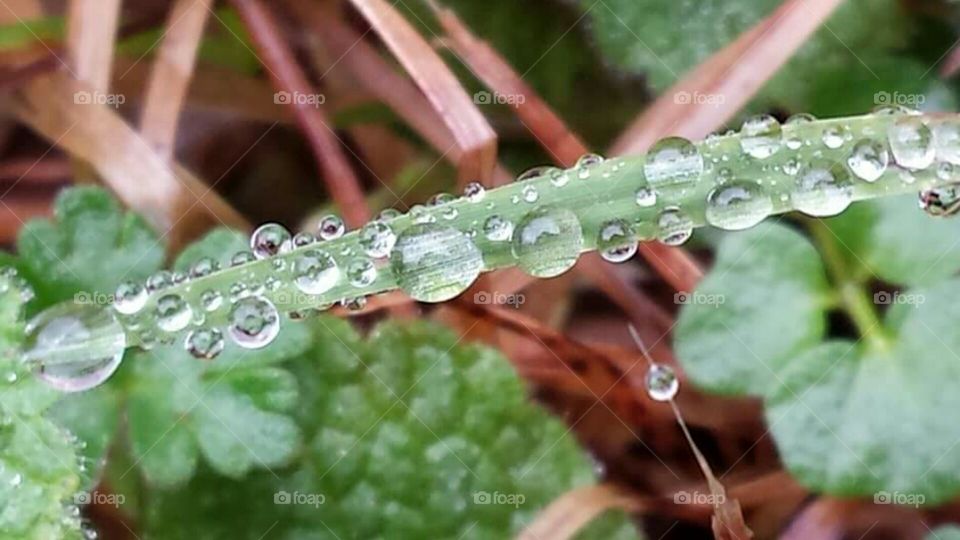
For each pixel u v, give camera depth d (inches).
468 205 6.7
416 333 7.0
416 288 6.7
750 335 6.9
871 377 6.9
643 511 7.1
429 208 6.7
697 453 6.9
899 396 6.8
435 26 7.4
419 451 6.9
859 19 7.2
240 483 6.8
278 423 6.8
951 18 7.2
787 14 7.2
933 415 6.8
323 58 7.4
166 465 6.8
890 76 7.1
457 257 6.7
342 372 6.9
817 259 7.0
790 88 7.2
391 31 7.3
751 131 6.7
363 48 7.4
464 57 7.3
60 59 7.3
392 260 6.7
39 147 7.3
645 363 7.2
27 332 6.6
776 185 6.7
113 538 6.8
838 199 6.7
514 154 7.3
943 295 6.9
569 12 7.3
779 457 7.1
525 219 6.7
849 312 7.0
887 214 7.0
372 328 7.0
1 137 7.3
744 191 6.7
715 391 6.9
